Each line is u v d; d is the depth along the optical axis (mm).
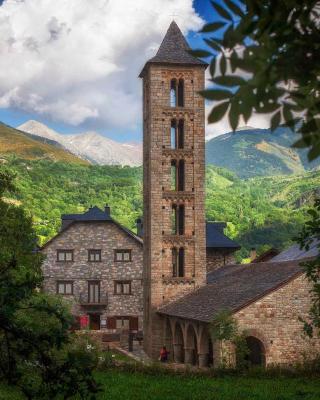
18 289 9562
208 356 48062
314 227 14922
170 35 63469
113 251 78562
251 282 49062
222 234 80375
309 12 5453
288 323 42812
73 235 78375
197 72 62219
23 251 37312
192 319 47812
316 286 15406
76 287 77812
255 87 5117
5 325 9500
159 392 30094
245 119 5121
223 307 44812
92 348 39500
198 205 62031
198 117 62219
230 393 29844
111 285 78125
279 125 5250
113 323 77688
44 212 189500
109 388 30750
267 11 5324
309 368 38000
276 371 37719
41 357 9609
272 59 5250
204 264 61438
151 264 60938
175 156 61969
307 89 5594
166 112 61812
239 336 41500
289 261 51156
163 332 59750
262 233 164375
